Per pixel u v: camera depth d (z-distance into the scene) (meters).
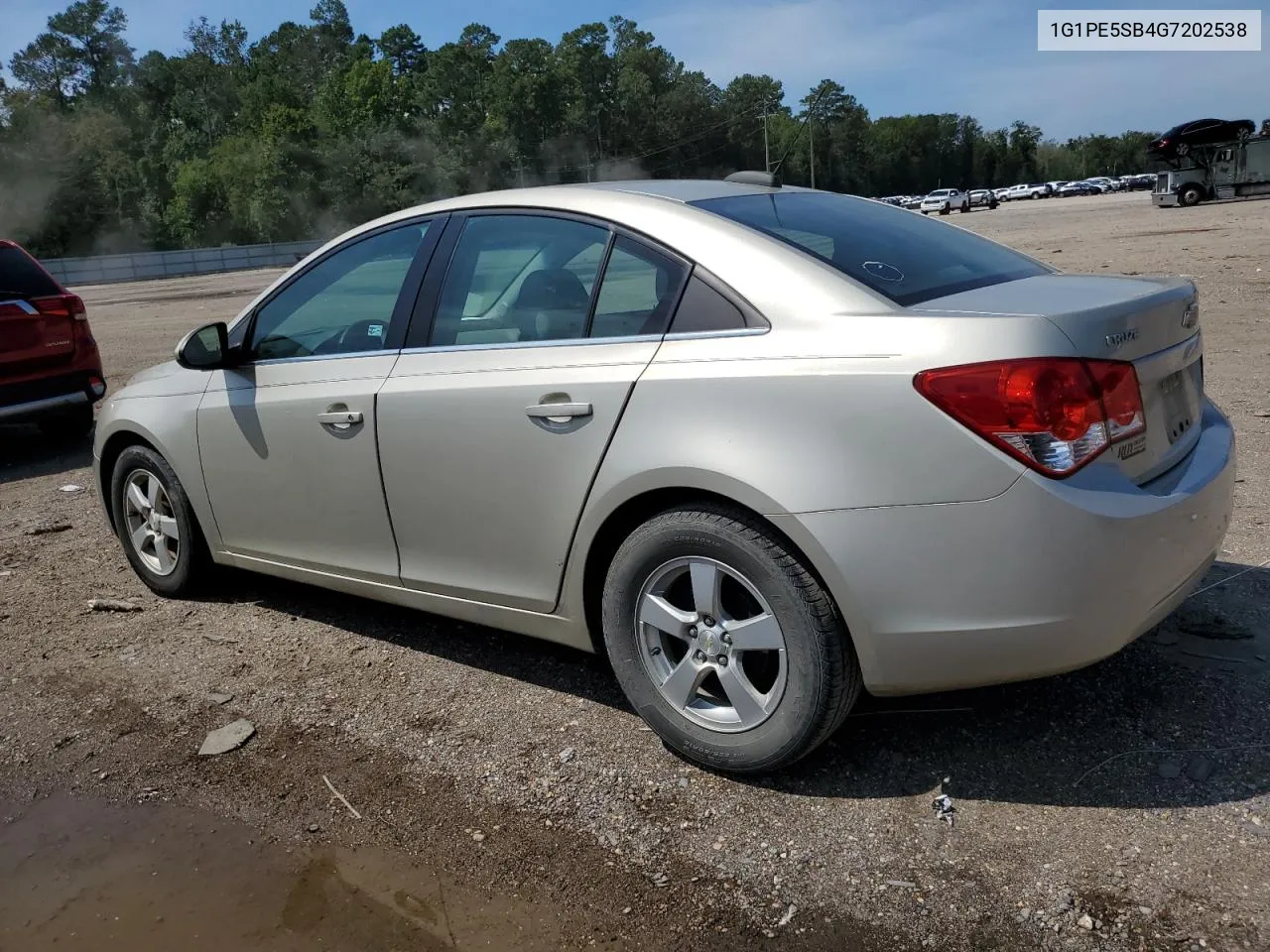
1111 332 2.60
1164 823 2.63
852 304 2.74
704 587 2.88
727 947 2.33
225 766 3.24
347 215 82.12
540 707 3.48
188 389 4.31
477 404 3.27
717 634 2.89
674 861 2.63
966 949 2.27
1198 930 2.26
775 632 2.77
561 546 3.16
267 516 4.06
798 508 2.63
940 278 3.04
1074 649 2.54
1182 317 2.92
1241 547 4.32
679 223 3.07
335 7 128.12
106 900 2.64
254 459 4.02
